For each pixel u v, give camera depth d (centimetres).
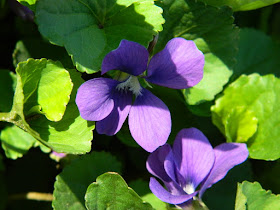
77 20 11
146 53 10
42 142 10
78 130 11
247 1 12
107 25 11
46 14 11
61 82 11
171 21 12
